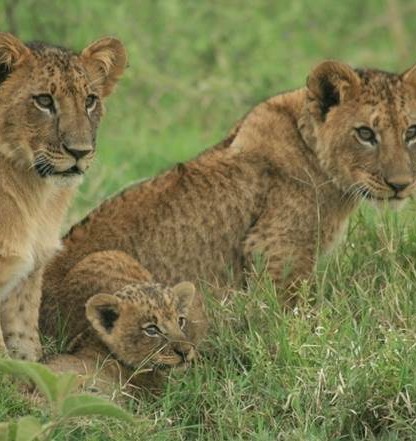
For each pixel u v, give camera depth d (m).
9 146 10.88
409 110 11.85
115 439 9.95
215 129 19.33
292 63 21.92
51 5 18.94
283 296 11.95
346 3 24.20
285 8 23.20
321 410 10.22
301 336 10.95
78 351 11.34
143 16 20.58
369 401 10.20
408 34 24.33
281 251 12.00
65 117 10.78
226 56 20.62
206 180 12.13
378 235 12.27
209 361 11.00
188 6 20.89
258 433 10.07
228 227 12.09
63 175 10.86
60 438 9.84
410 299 11.43
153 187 12.22
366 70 12.12
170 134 19.28
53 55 10.98
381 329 10.92
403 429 10.05
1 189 10.91
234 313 11.37
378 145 11.80
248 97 19.98
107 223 12.12
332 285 11.64
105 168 16.30
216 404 10.40
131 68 19.19
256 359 10.66
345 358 10.47
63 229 14.08
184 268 12.06
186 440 10.30
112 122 19.09
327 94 12.00
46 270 11.95
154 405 10.53
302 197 12.02
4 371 9.09
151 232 12.03
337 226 12.21
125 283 11.65
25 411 10.28
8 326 11.30
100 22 19.39
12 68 10.84
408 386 10.22
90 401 9.05
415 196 12.75
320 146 11.98
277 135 12.15
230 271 12.08
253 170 12.11
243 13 21.14
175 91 19.84
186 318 11.45
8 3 18.61
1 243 10.91
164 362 11.03
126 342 11.17
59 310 11.76
